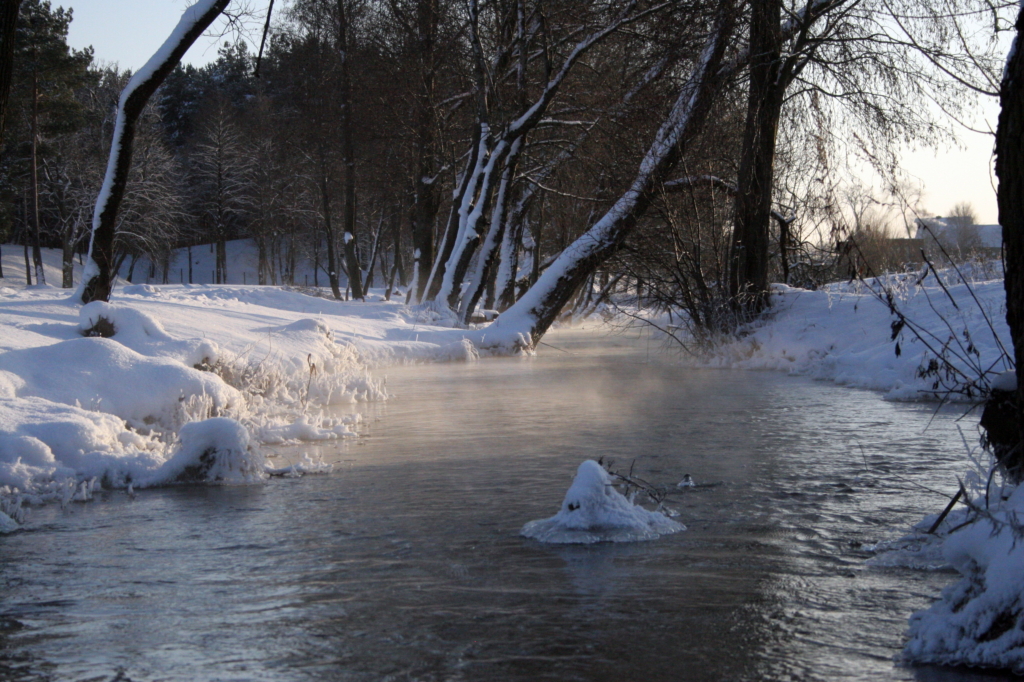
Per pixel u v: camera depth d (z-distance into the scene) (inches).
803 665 147.4
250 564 209.3
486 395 562.3
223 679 145.4
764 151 830.5
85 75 2396.7
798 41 804.0
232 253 3791.8
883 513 247.8
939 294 689.0
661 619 169.0
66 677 146.9
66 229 2426.2
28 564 212.2
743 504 260.7
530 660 150.9
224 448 313.6
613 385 618.2
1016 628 145.3
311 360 641.6
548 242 1855.3
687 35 857.5
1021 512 157.4
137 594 188.5
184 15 642.8
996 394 213.3
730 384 613.0
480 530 235.9
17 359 392.2
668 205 844.6
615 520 234.1
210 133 2979.8
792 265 1055.6
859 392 552.1
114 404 389.4
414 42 1330.0
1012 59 177.8
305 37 1820.9
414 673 146.4
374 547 221.5
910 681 140.6
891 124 758.5
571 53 1103.6
